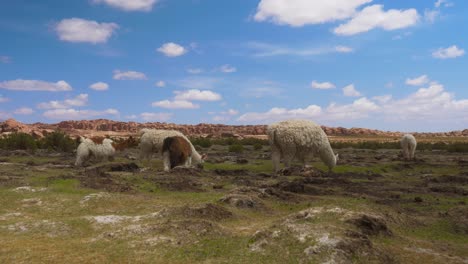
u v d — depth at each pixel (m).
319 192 14.59
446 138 108.56
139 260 7.47
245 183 16.38
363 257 7.36
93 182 15.09
